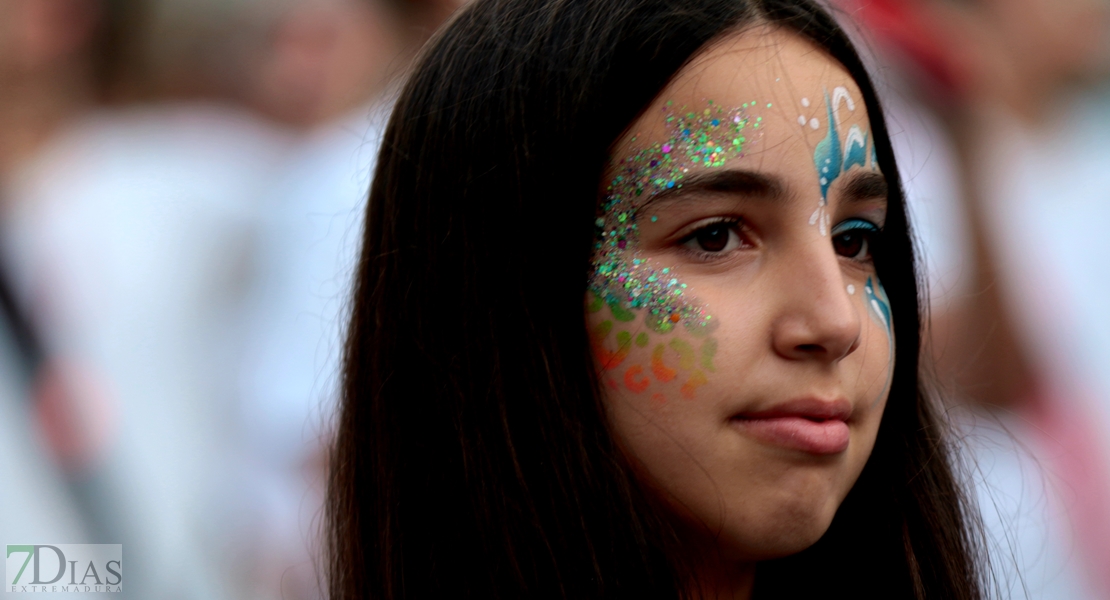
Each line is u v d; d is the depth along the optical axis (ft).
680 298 8.98
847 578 11.00
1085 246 16.22
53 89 16.11
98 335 13.74
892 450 11.03
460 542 9.68
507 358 9.49
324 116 16.53
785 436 8.92
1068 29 17.75
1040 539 14.49
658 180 9.09
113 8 16.53
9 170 15.21
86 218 14.19
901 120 14.94
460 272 9.69
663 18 9.24
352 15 16.81
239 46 16.60
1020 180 16.55
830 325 8.81
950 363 14.55
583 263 9.24
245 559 14.23
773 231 9.13
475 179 9.64
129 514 13.34
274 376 14.62
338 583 11.05
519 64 9.61
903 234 10.66
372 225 10.55
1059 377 15.25
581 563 9.24
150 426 13.76
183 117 15.90
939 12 15.93
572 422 9.23
